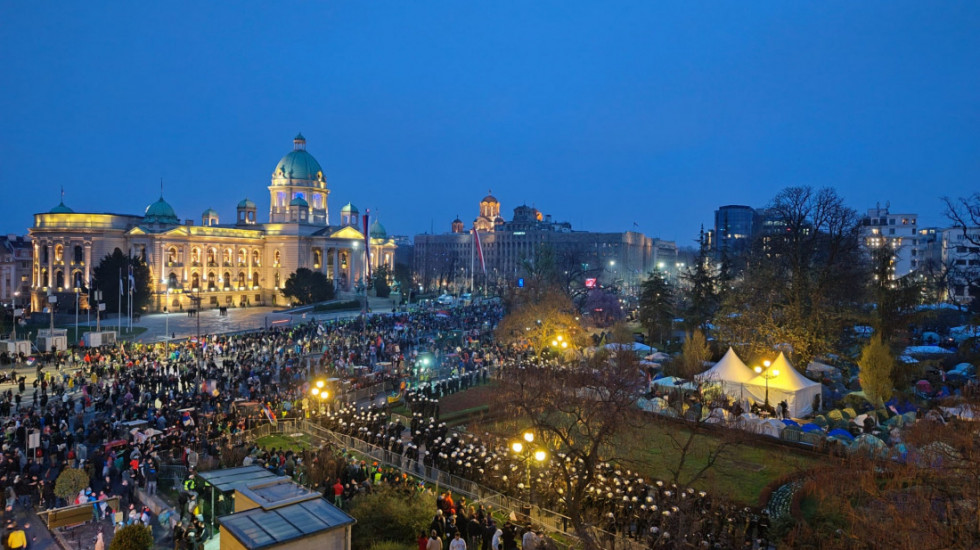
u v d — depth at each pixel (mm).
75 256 133250
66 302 129500
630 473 32594
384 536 26500
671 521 26406
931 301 76938
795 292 60312
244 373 57625
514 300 99312
